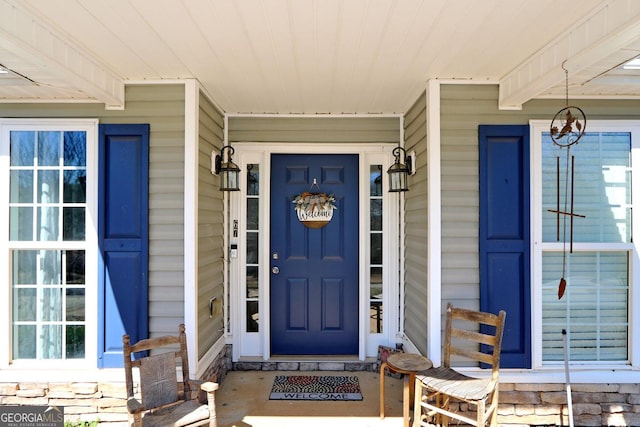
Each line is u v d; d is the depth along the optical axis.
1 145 2.85
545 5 1.86
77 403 2.76
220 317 3.49
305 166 3.80
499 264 2.80
